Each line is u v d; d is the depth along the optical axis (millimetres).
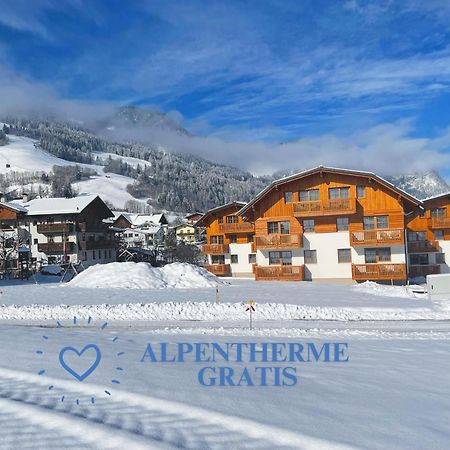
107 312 20375
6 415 6086
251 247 48562
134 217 123000
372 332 15969
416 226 45844
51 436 5504
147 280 31906
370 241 37188
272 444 5336
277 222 40344
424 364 10266
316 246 39250
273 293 27844
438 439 5566
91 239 64188
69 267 49219
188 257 78750
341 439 5457
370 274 37188
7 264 50156
